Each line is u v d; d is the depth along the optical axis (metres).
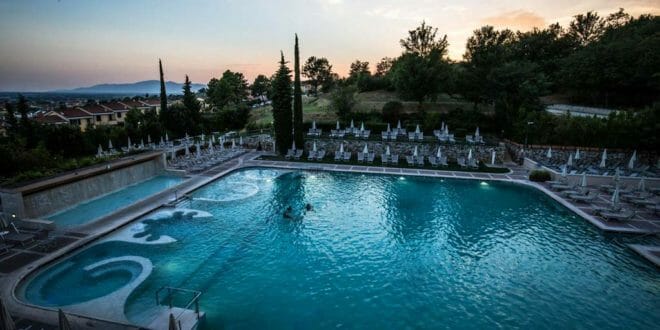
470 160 31.14
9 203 17.55
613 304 12.06
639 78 47.94
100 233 16.52
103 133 37.28
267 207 21.33
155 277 13.28
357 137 38.34
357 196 23.67
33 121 34.53
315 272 13.98
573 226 18.86
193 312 10.91
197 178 26.84
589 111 48.06
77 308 11.03
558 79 60.03
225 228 18.09
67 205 20.94
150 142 40.72
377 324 10.91
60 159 29.38
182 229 17.83
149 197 22.19
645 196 22.30
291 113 35.91
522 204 22.36
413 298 12.33
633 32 64.25
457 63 54.09
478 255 15.57
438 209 21.31
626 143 30.30
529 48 70.31
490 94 44.12
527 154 32.78
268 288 12.78
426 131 39.75
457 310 11.68
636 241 16.89
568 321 11.16
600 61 52.09
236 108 56.69
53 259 14.01
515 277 13.79
